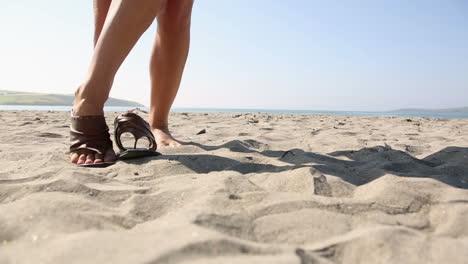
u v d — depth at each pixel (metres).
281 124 5.27
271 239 0.80
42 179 1.22
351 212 0.96
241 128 3.99
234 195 1.04
